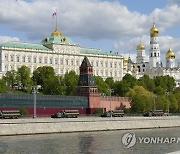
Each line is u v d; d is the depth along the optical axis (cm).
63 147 10238
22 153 9188
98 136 13012
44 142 11162
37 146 10325
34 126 13375
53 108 18538
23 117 15500
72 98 19788
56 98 18962
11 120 12912
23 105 17488
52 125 13875
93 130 15062
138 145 10819
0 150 9562
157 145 10806
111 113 17650
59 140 11694
